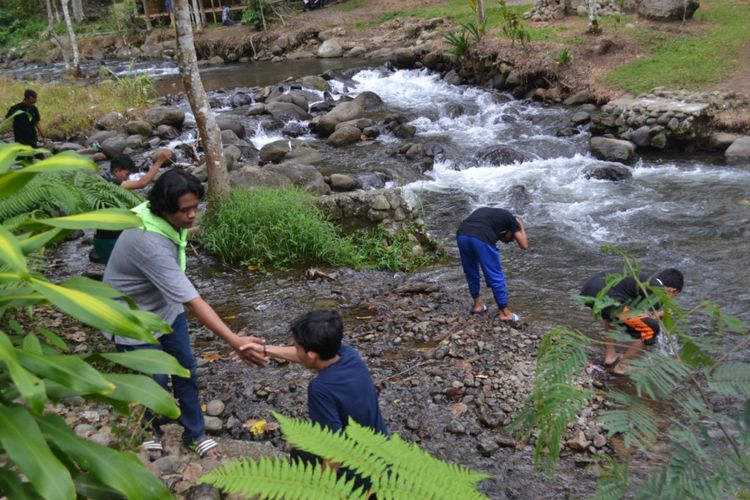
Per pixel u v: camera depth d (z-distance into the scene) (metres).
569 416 2.20
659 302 2.36
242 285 7.74
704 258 8.11
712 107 12.55
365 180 11.47
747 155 11.50
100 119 15.70
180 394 4.11
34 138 11.87
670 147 12.54
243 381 5.57
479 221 6.47
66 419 4.56
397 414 5.14
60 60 30.23
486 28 19.95
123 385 2.28
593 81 15.41
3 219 6.13
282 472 1.74
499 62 17.31
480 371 5.62
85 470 2.28
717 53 14.96
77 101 17.33
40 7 36.44
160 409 2.28
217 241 8.40
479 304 6.75
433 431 4.93
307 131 15.47
